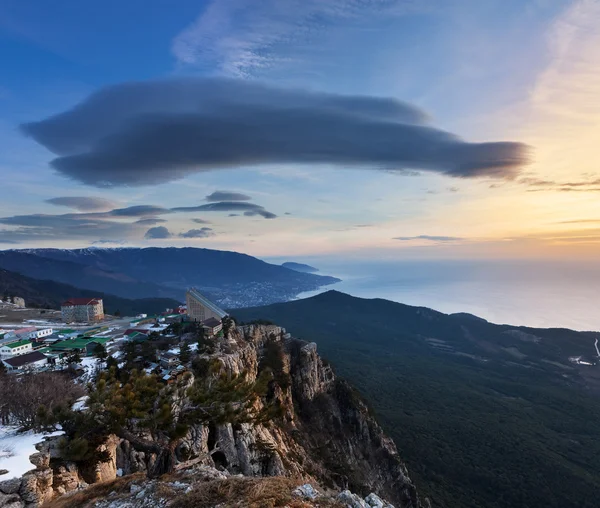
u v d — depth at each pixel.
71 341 87.25
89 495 25.81
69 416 31.55
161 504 21.78
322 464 74.88
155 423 26.50
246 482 22.67
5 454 31.38
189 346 76.50
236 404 30.39
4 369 61.72
